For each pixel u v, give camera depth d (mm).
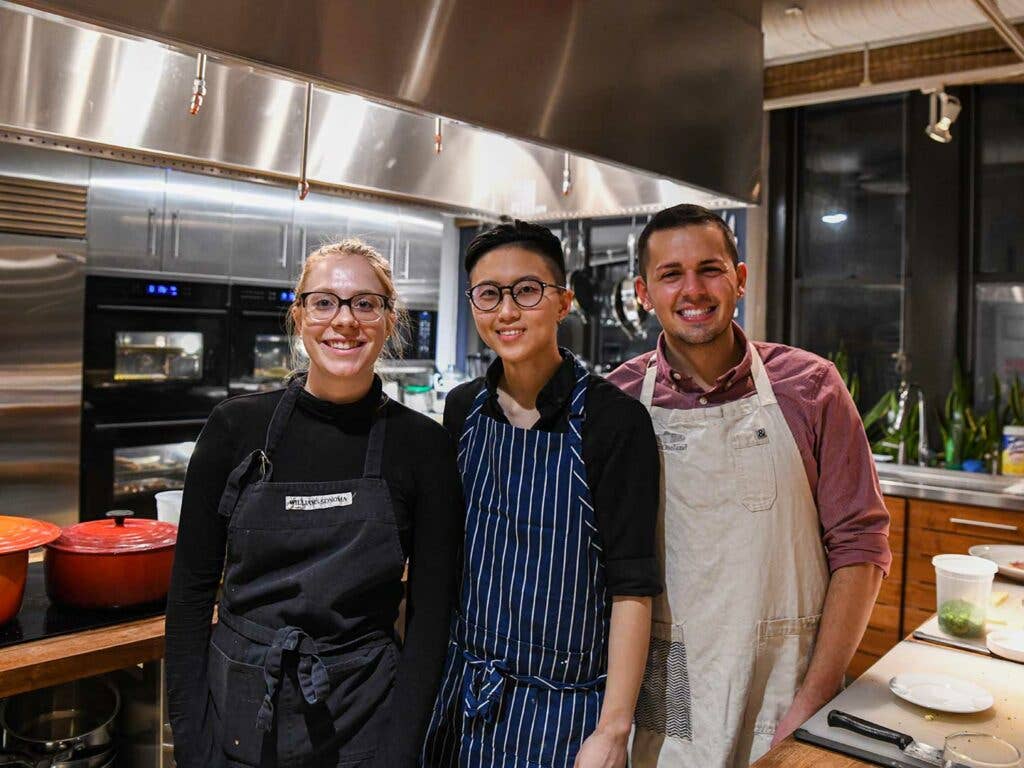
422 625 1366
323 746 1288
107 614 1646
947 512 3172
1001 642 1562
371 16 1427
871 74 3484
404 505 1398
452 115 1576
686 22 2115
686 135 2131
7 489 3303
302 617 1305
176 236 3703
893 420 3848
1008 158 3668
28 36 1726
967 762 1061
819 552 1491
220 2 1241
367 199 2480
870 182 4031
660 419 1534
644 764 1514
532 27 1715
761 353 1618
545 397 1420
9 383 3279
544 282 1362
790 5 3035
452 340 5152
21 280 3275
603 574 1395
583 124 1845
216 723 1314
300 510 1334
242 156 2117
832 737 1208
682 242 1456
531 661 1378
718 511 1463
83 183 3416
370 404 1411
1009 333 3705
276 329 4082
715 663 1451
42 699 1759
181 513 1387
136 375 3635
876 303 4043
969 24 3115
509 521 1404
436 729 1450
